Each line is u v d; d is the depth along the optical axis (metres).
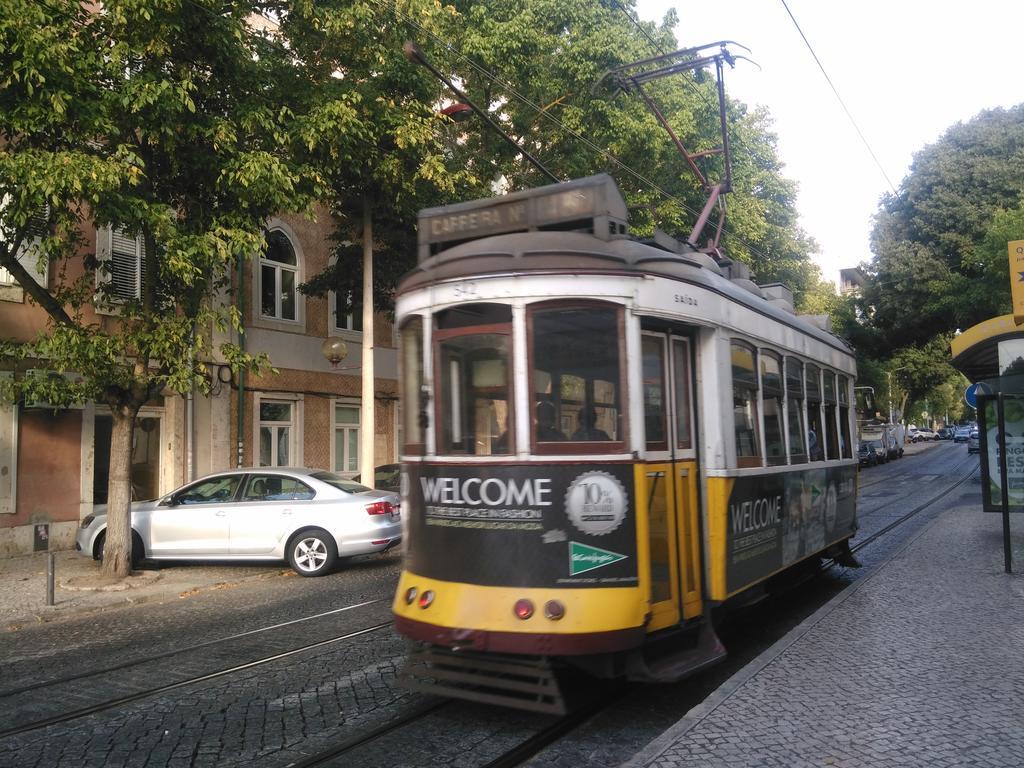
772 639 7.99
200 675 6.72
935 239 34.06
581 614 5.11
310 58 13.88
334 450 20.73
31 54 9.27
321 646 7.57
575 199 6.07
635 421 5.47
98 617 9.52
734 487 6.55
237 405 18.19
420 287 5.84
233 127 11.23
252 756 4.94
